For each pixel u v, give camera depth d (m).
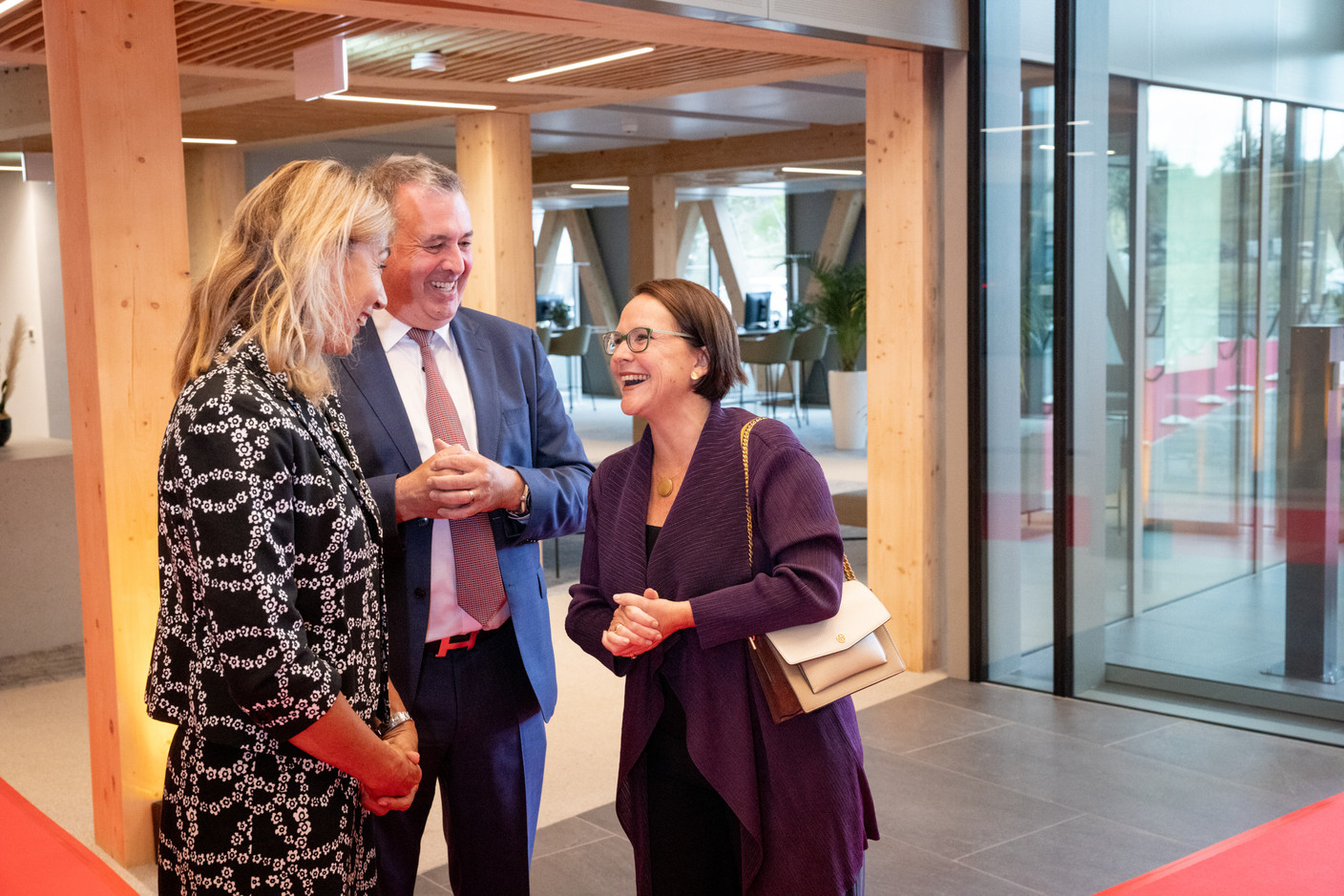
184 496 1.41
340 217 1.52
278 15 4.26
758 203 17.69
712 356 2.03
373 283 1.60
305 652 1.43
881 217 4.92
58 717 4.62
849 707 2.03
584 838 3.44
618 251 17.77
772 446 1.98
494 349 2.40
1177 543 4.46
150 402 3.17
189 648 1.48
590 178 11.97
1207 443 4.39
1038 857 3.25
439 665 2.22
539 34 4.76
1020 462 4.74
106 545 3.17
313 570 1.50
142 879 3.20
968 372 4.82
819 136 10.05
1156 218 4.41
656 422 2.07
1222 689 4.42
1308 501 4.19
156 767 3.32
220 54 4.98
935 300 4.89
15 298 7.82
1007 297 4.71
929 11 4.52
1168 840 3.36
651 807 2.11
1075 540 4.65
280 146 10.02
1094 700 4.63
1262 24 4.11
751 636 1.89
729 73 5.76
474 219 7.05
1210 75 4.23
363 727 1.51
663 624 1.88
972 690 4.80
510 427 2.36
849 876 1.96
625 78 5.90
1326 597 4.17
